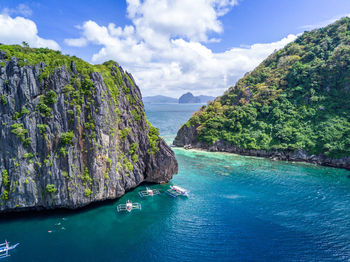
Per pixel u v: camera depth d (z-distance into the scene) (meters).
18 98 49.16
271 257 38.47
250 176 80.06
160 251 39.94
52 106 50.31
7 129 47.41
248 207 56.50
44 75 50.50
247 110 127.81
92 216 50.97
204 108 154.75
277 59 158.25
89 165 51.94
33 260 36.69
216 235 44.88
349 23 135.12
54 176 48.88
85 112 52.50
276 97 126.69
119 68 70.88
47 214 50.62
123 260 37.44
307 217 51.44
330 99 110.38
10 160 47.31
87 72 54.84
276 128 113.81
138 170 66.38
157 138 74.19
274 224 48.75
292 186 70.44
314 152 97.25
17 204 47.50
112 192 56.50
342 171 85.06
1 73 48.56
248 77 154.88
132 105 70.50
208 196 63.19
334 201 59.38
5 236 42.69
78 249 39.75
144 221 49.66
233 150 119.81
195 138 136.38
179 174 82.44
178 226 47.88
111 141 56.31
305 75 123.25
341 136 93.62
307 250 40.12
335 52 118.44
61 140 49.78
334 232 45.47
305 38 154.50
